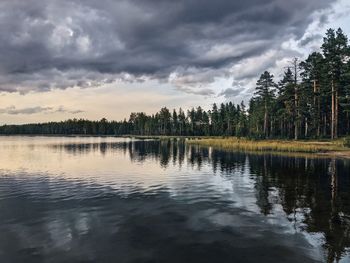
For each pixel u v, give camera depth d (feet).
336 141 180.04
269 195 60.64
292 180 77.66
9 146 263.90
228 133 455.63
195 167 105.50
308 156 136.77
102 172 95.14
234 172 92.22
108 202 55.57
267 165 106.93
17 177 85.10
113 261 31.32
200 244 35.53
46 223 43.29
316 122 230.48
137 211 49.42
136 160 132.16
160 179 81.10
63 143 326.44
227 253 33.09
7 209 50.75
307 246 34.86
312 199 57.31
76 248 34.50
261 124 325.62
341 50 192.13
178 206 52.60
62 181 78.43
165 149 204.64
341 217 45.80
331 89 205.36
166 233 39.19
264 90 271.90
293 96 232.32
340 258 31.86
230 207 51.88
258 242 36.06
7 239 37.19
